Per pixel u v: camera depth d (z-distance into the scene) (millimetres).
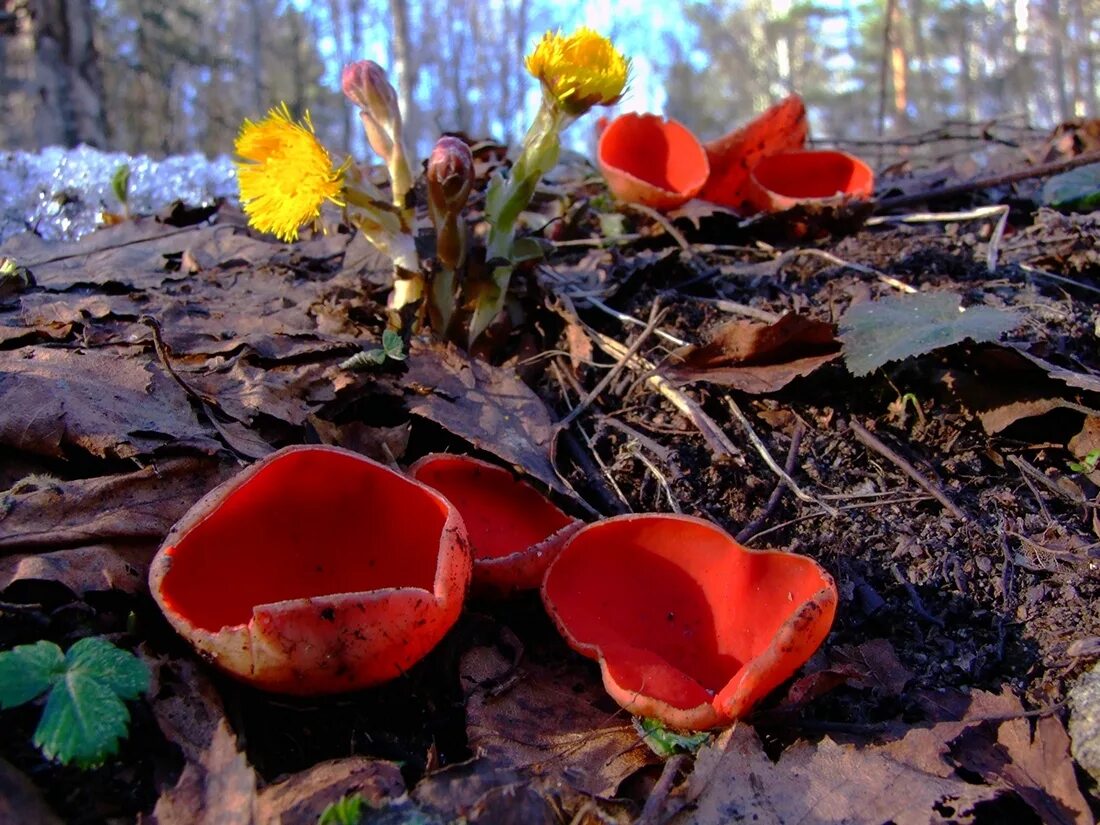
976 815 102
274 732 107
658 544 129
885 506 147
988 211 222
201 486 126
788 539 142
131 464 127
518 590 128
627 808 100
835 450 157
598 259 223
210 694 102
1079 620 126
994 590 133
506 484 145
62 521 113
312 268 215
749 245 234
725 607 125
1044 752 108
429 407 153
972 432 158
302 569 124
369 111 156
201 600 111
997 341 153
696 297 199
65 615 105
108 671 94
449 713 115
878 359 154
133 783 94
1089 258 203
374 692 115
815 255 214
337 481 123
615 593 129
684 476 152
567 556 126
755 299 195
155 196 279
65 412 127
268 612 94
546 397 173
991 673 122
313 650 97
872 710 117
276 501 122
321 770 98
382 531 126
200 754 95
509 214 163
